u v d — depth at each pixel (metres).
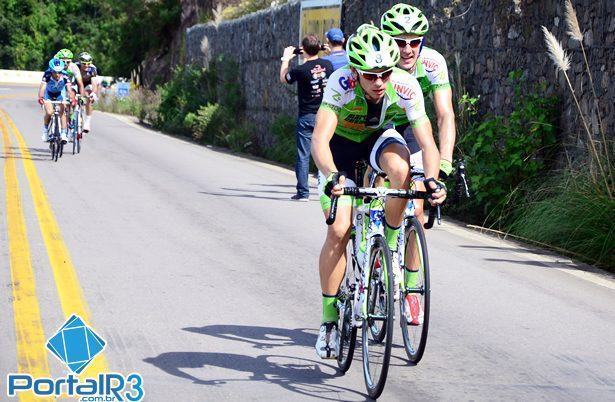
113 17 61.75
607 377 6.09
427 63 7.27
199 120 27.98
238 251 9.93
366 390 5.66
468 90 15.64
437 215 5.61
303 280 8.64
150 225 11.30
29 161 18.11
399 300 6.40
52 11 100.62
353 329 5.74
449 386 5.78
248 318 7.23
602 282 9.35
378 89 5.67
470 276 9.20
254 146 25.41
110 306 7.37
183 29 48.59
